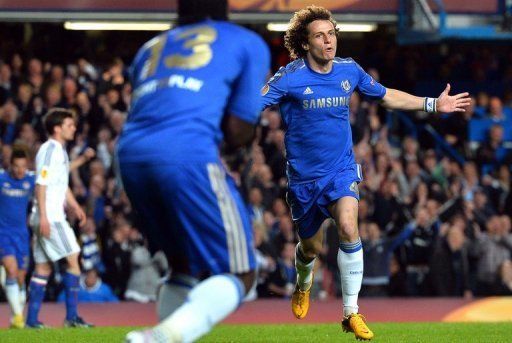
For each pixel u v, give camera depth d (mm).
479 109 40844
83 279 28797
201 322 8914
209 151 9406
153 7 37125
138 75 9969
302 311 17016
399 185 34469
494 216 32094
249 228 9531
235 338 16078
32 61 35656
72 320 21016
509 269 31531
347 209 15008
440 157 39281
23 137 33344
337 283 30359
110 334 16984
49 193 20719
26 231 22531
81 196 30609
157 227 9656
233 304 9133
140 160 9398
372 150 35438
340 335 16531
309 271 16625
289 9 37125
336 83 15391
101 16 37000
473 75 43188
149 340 8625
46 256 20969
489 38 38656
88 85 35125
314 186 15453
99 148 32812
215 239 9383
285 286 29938
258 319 23359
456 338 16000
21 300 22703
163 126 9430
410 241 31531
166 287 9844
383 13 37781
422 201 33219
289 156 15664
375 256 30625
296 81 15305
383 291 30797
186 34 9852
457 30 38312
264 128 34531
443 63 43094
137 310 24609
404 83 41812
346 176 15352
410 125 39938
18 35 39938
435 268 31141
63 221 20844
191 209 9344
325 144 15438
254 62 9742
